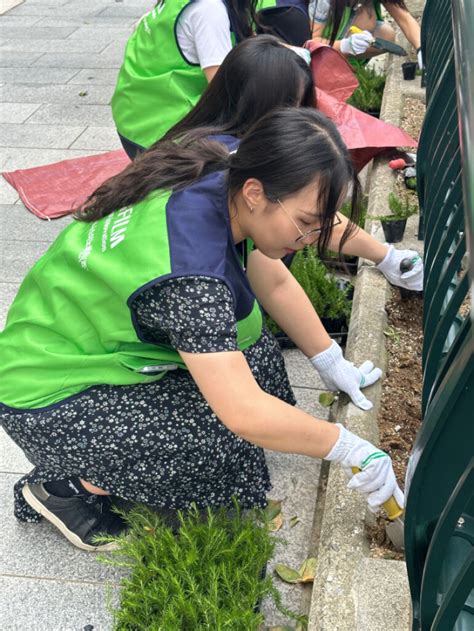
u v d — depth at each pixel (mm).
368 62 5453
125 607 1989
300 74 2195
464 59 1334
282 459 2604
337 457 2031
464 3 1425
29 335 2129
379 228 3486
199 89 3123
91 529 2287
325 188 1680
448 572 1505
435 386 1525
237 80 2176
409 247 3338
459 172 2289
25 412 2115
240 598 1964
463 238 1973
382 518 2203
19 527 2416
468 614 1452
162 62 3129
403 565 2012
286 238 1772
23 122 5238
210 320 1774
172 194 1865
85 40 6797
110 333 1991
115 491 2182
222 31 2949
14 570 2281
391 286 3129
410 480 1447
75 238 2045
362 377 2631
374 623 1882
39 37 6914
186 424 2068
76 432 2082
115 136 4988
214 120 2252
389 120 4551
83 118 5258
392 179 3854
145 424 2066
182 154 1925
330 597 1962
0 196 4359
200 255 1784
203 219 1810
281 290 2443
